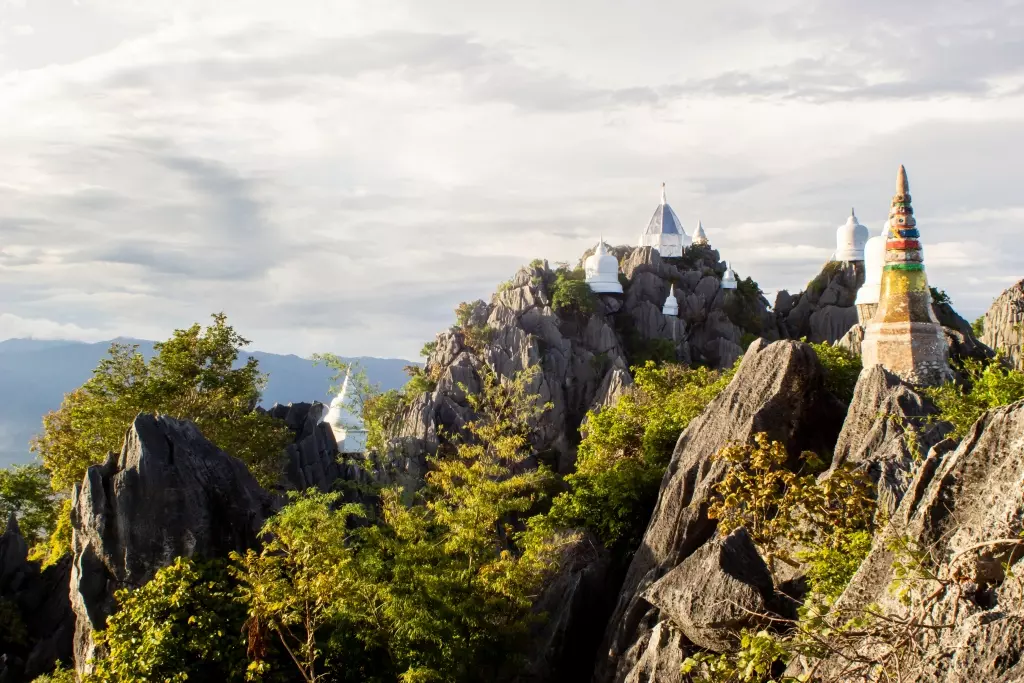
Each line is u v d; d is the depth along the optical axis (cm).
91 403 4947
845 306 17225
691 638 2234
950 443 1881
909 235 3888
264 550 3050
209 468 3491
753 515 2455
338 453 6181
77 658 3388
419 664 3059
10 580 4328
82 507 3400
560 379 14188
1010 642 1267
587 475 4222
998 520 1439
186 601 3091
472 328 14512
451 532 3481
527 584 3198
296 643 3200
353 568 3091
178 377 4978
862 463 2511
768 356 3472
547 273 16575
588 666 3419
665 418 4344
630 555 3825
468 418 11231
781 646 1503
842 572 2102
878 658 1383
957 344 4259
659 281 17088
